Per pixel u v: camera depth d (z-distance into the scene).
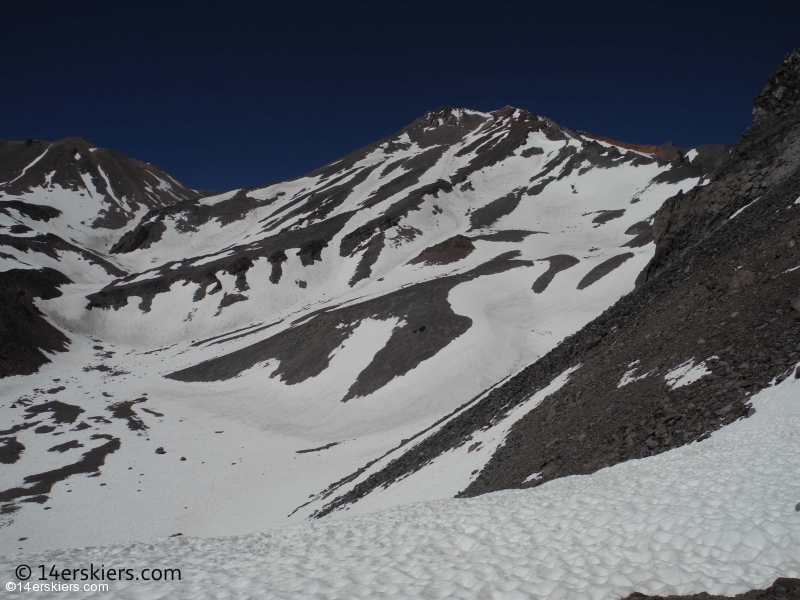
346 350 85.38
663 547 9.30
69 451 64.62
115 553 12.50
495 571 9.49
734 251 28.91
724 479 11.45
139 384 96.19
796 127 39.16
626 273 85.06
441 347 76.31
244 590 9.50
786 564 7.98
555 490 14.98
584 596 8.15
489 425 34.31
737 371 17.64
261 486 53.72
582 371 30.02
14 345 106.31
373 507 31.14
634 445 17.55
